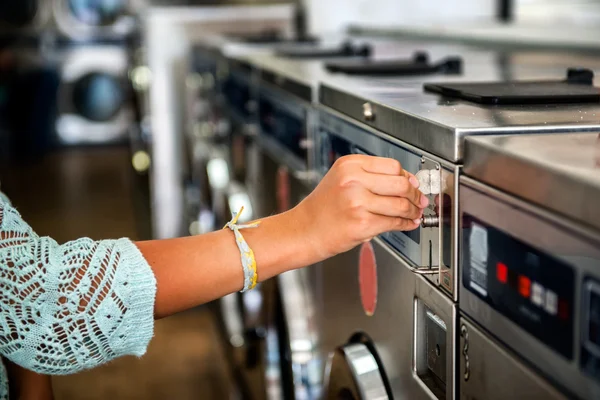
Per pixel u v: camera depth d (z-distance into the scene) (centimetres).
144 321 81
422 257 89
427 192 85
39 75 648
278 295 177
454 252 79
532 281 63
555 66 170
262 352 197
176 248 82
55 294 79
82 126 661
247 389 216
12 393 117
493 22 312
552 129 78
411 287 94
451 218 79
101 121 661
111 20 644
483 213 72
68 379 257
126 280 79
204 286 82
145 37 356
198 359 271
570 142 71
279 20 379
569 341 58
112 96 655
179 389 248
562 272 58
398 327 100
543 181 61
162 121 359
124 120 659
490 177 71
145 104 359
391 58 209
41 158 642
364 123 111
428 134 85
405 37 321
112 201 500
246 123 229
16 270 79
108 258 80
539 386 63
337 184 80
